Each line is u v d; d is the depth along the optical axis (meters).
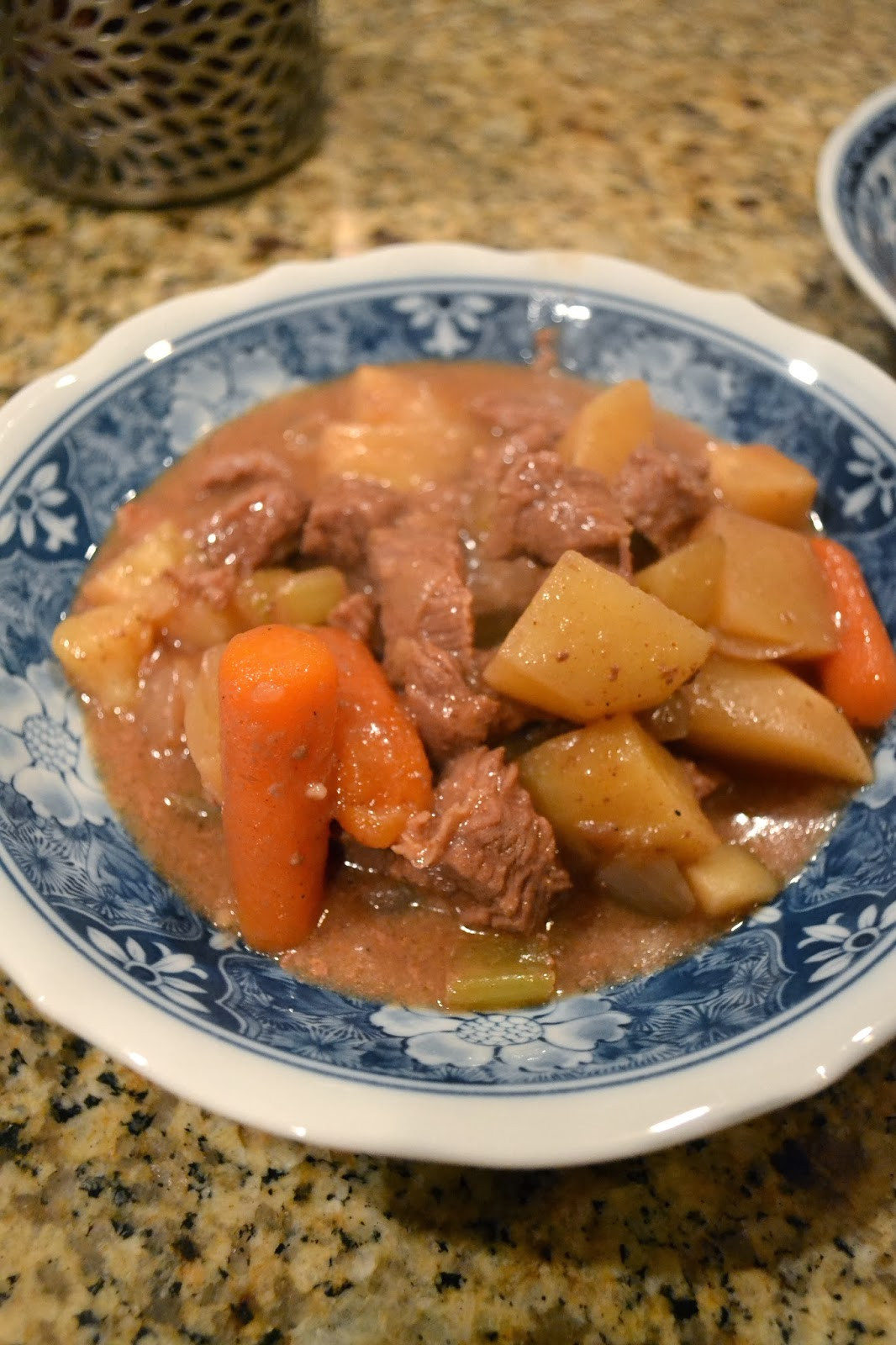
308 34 0.40
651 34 0.51
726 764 0.28
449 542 0.29
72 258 0.40
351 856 0.26
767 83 0.48
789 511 0.31
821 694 0.28
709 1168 0.23
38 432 0.30
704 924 0.25
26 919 0.22
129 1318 0.22
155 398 0.32
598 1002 0.24
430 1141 0.20
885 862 0.24
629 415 0.32
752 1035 0.21
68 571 0.30
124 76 0.37
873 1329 0.22
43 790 0.25
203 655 0.28
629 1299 0.22
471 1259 0.22
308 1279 0.22
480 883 0.25
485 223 0.41
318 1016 0.23
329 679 0.24
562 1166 0.20
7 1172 0.23
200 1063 0.20
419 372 0.35
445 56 0.49
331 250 0.40
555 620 0.25
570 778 0.26
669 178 0.43
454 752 0.27
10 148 0.41
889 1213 0.23
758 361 0.32
